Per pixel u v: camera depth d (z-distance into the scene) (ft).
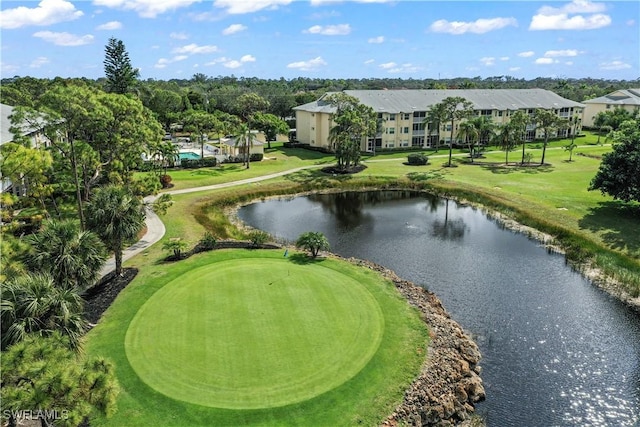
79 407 53.83
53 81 384.88
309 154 323.16
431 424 73.92
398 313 102.47
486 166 280.31
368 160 300.20
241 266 125.59
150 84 555.28
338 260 134.62
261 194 224.53
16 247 83.35
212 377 78.48
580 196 203.82
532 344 97.66
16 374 53.26
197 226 166.40
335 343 88.94
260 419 70.23
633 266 131.23
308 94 522.88
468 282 128.47
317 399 74.33
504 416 76.74
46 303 67.56
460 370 85.05
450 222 187.21
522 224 179.83
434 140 351.05
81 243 93.76
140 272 120.47
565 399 81.05
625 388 84.12
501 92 401.08
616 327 104.83
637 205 186.91
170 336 90.07
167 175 228.84
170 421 69.46
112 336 89.97
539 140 385.29
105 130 164.66
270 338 90.07
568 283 127.75
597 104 468.75
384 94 358.02
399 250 154.30
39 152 124.77
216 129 306.76
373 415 72.59
